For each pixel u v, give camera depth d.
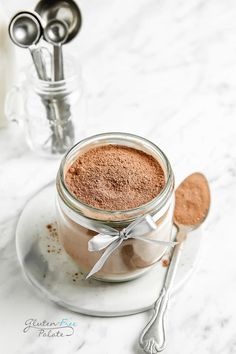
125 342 0.37
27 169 0.49
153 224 0.35
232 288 0.40
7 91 0.49
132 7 0.64
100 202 0.36
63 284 0.40
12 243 0.43
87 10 0.63
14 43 0.44
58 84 0.46
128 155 0.39
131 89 0.55
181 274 0.40
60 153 0.49
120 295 0.39
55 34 0.45
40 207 0.44
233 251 0.42
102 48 0.59
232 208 0.45
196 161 0.49
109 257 0.37
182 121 0.53
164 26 0.62
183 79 0.56
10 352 0.37
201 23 0.62
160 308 0.38
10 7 0.61
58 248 0.42
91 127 0.52
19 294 0.40
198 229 0.43
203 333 0.38
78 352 0.37
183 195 0.44
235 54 0.59
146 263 0.38
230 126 0.52
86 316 0.39
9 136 0.51
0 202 0.46
